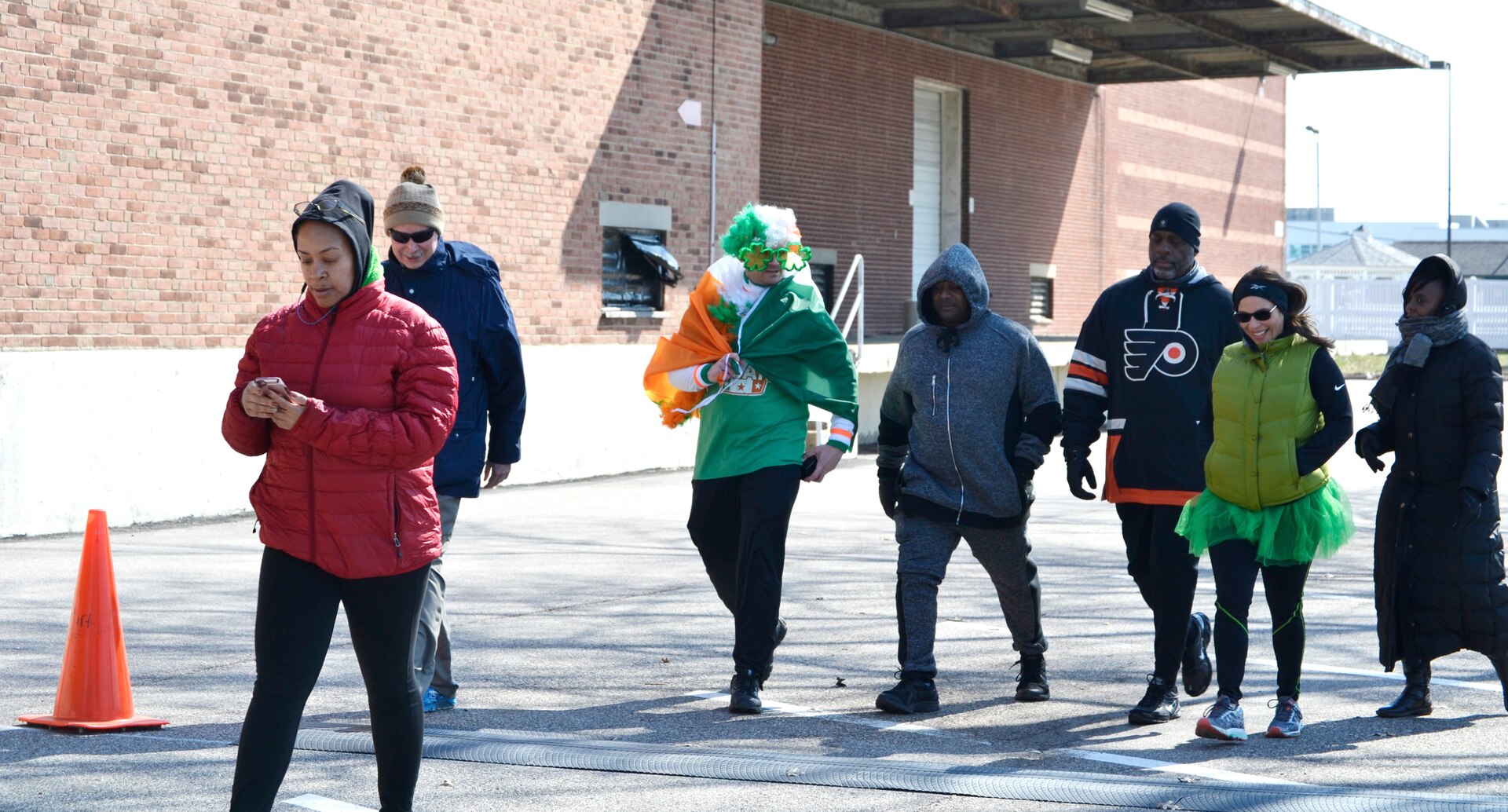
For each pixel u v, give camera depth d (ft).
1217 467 26.55
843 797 22.86
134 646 34.50
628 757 24.84
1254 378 26.40
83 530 54.08
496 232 72.54
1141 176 157.07
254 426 19.07
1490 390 27.48
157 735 26.55
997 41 128.06
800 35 109.40
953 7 114.32
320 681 31.12
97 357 54.44
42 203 54.70
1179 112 164.14
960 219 127.13
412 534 19.24
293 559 18.97
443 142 69.92
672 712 28.73
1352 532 26.91
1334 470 79.61
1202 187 170.09
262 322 19.67
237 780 18.49
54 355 53.06
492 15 72.02
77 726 26.63
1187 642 29.63
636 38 79.46
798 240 29.58
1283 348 26.45
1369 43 119.85
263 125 62.34
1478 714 28.68
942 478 28.84
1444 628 27.89
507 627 37.24
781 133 107.86
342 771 24.09
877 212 117.80
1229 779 23.84
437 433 19.06
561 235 75.77
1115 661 33.63
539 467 72.23
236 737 26.48
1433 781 23.75
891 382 29.63
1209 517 26.61
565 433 73.56
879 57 116.98
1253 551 26.66
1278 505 26.35
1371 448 29.07
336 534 18.78
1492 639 27.71
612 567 46.91
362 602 19.16
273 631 18.85
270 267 62.90
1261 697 30.25
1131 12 111.14
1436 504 28.02
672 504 63.93
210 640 35.19
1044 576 45.42
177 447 57.21
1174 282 27.84
